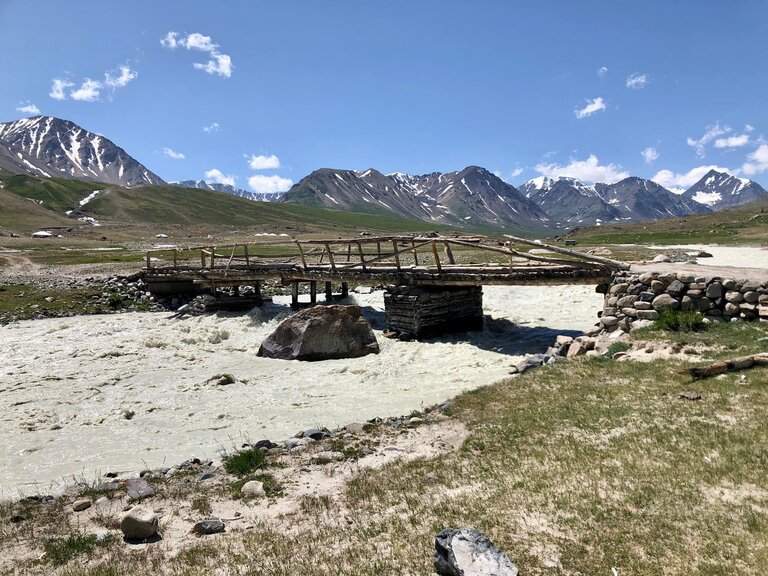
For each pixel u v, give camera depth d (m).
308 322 24.06
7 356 24.91
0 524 9.83
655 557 6.71
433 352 23.75
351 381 20.19
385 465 11.42
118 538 8.97
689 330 18.20
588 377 15.48
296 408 17.16
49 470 12.98
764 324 17.41
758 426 10.31
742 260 57.41
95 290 41.75
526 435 11.81
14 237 133.00
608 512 7.84
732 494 8.05
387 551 7.50
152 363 23.62
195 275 40.75
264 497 10.42
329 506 9.64
